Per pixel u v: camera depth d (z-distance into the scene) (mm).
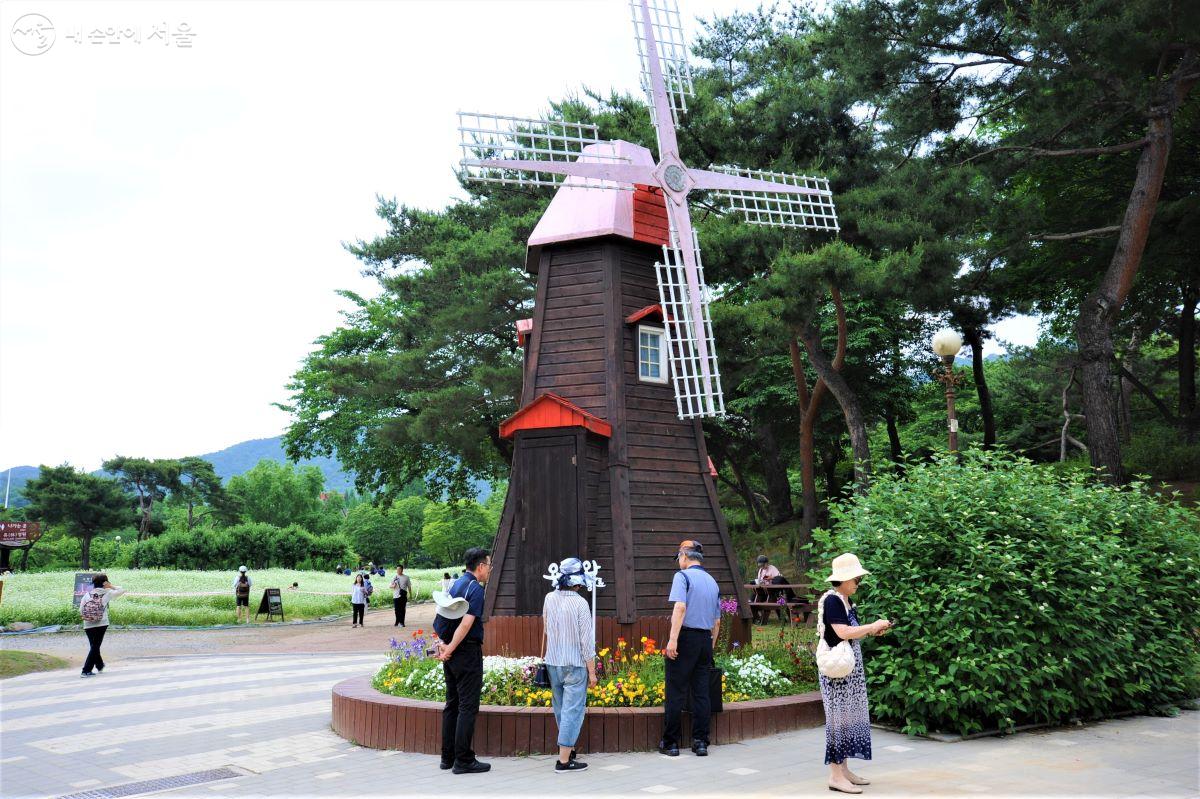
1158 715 10336
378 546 112250
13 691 14648
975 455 11141
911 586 9523
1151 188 19672
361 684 11117
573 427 12625
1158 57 20422
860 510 10680
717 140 21141
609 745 8766
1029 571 9648
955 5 20922
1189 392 30859
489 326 27828
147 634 26891
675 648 8555
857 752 7070
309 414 34844
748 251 19906
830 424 33375
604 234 13727
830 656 7102
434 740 8945
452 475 35656
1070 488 11242
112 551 90125
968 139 23844
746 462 39906
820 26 24281
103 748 9586
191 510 104438
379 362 29406
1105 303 20031
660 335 14125
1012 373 42625
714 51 24797
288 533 80125
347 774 8117
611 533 12625
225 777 8125
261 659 19734
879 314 30312
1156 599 10844
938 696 8922
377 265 33188
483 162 13484
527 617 12352
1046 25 18297
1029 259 27531
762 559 21297
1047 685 9500
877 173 21500
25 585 34188
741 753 8594
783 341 20266
